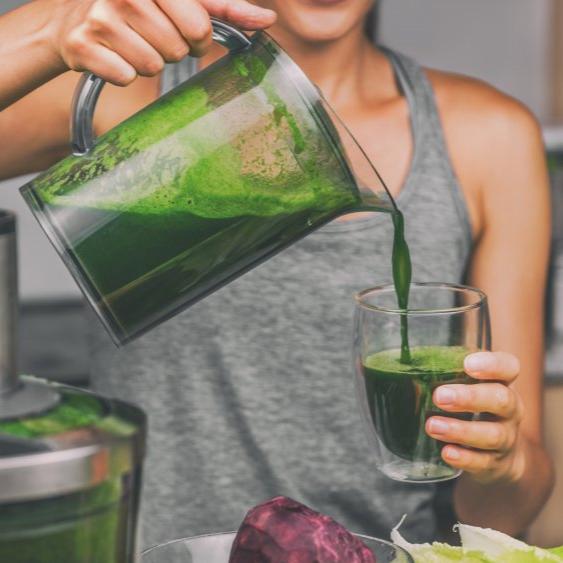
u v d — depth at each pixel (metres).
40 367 2.76
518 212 1.88
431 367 1.20
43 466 0.70
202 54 1.13
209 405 1.81
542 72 3.75
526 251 1.87
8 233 0.78
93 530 0.75
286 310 1.79
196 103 1.08
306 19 1.65
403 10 3.64
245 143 1.08
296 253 1.79
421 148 1.85
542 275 1.89
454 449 1.23
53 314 3.34
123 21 1.10
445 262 1.85
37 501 0.72
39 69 1.25
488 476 1.36
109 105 1.85
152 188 1.08
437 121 1.87
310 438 1.81
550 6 3.70
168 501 1.82
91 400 0.80
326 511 1.82
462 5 3.66
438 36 3.68
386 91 1.91
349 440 1.81
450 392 1.19
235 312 1.79
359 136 1.86
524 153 1.88
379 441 1.24
